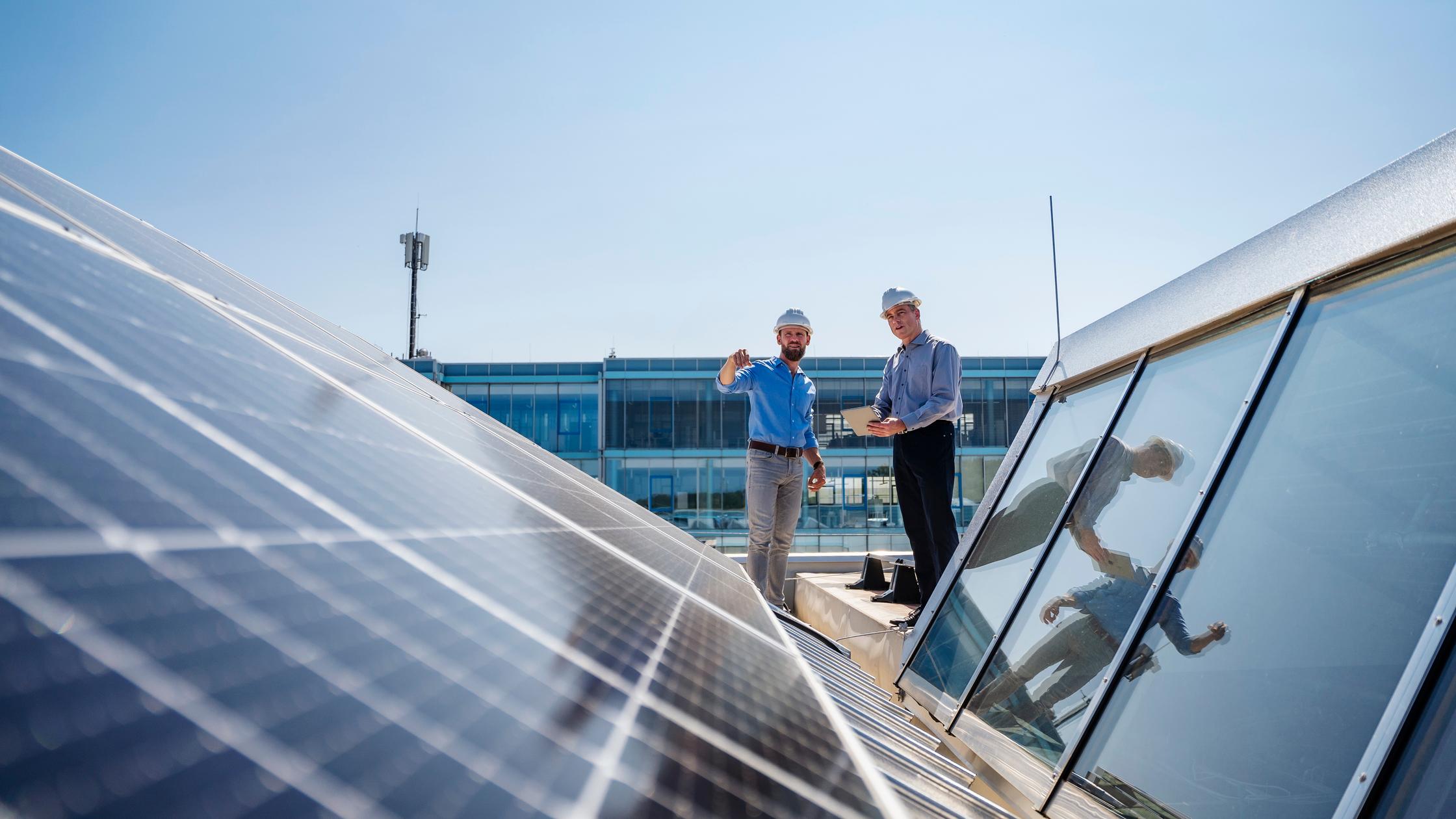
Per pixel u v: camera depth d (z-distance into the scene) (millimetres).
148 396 852
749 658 1562
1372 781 1684
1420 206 2369
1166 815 2320
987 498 5594
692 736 871
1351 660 1955
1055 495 4500
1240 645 2354
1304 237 2949
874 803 934
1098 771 2727
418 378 4273
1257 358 3088
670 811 652
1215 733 2271
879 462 37031
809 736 1127
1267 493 2537
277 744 465
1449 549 1854
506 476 2240
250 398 1123
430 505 1248
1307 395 2588
